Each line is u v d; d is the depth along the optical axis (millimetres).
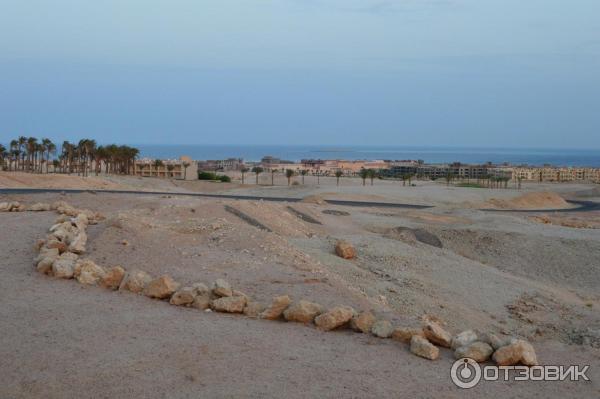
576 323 15797
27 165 87375
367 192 63688
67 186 47094
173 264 12977
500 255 26047
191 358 7637
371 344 8695
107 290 11086
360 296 12188
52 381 6840
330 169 163625
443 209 40219
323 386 6969
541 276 23500
